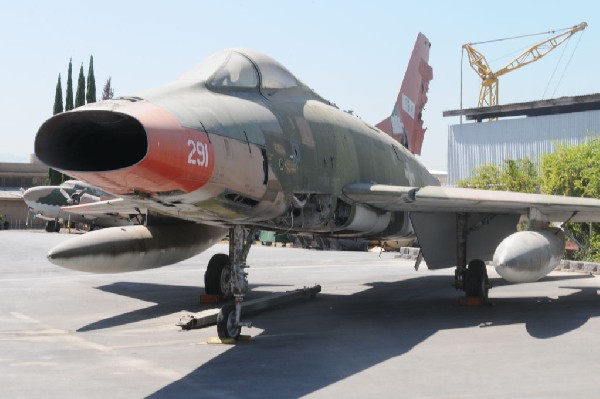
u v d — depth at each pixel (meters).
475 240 13.41
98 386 6.66
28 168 75.50
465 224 12.80
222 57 9.98
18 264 22.34
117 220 45.59
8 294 14.41
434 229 12.98
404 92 18.12
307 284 16.84
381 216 12.10
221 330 8.96
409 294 14.68
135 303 13.12
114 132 7.61
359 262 24.28
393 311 11.95
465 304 12.55
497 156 39.94
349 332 9.77
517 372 7.15
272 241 37.75
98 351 8.48
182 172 7.46
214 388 6.55
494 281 17.45
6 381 6.89
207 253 29.50
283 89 10.62
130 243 12.45
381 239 13.77
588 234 22.22
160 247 12.98
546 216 11.74
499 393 6.27
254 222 9.52
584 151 23.61
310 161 10.16
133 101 7.75
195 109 8.28
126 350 8.54
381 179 12.54
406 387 6.54
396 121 17.62
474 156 41.03
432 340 9.09
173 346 8.79
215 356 8.09
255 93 10.02
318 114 11.03
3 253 27.94
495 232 13.27
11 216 71.38
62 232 52.94
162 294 14.51
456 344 8.80
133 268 12.69
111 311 12.12
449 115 42.44
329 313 11.74
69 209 15.34
